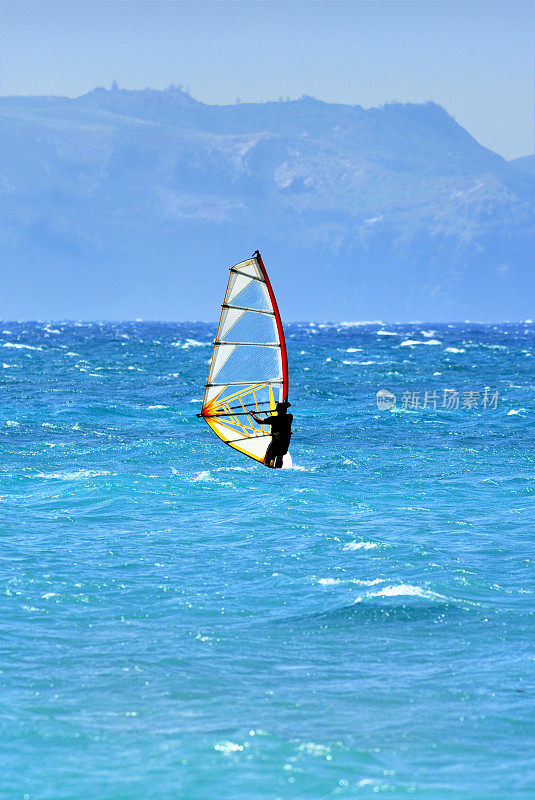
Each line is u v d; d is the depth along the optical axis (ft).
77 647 169.17
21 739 132.77
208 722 138.92
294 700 146.92
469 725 138.92
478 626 182.29
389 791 120.16
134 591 204.13
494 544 249.96
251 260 284.61
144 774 123.75
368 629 180.45
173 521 276.62
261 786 121.29
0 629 177.68
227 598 199.93
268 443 310.04
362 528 268.62
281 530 265.34
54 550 238.89
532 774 124.47
